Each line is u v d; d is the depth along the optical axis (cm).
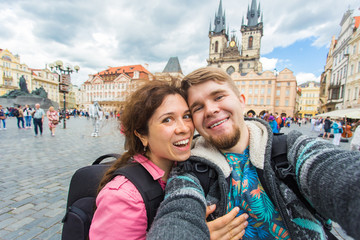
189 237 54
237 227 85
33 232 223
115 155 129
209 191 93
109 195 74
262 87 5703
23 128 1337
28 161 508
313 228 84
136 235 72
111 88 6494
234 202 94
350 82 2466
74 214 102
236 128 94
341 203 56
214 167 91
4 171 424
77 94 9981
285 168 86
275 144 94
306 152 77
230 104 93
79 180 111
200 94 95
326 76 4056
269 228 88
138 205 74
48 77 7906
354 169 58
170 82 103
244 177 95
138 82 101
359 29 2278
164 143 87
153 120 88
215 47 7619
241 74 6512
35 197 305
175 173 92
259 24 6975
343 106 2670
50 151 635
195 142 120
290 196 83
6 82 6094
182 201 68
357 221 51
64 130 1285
